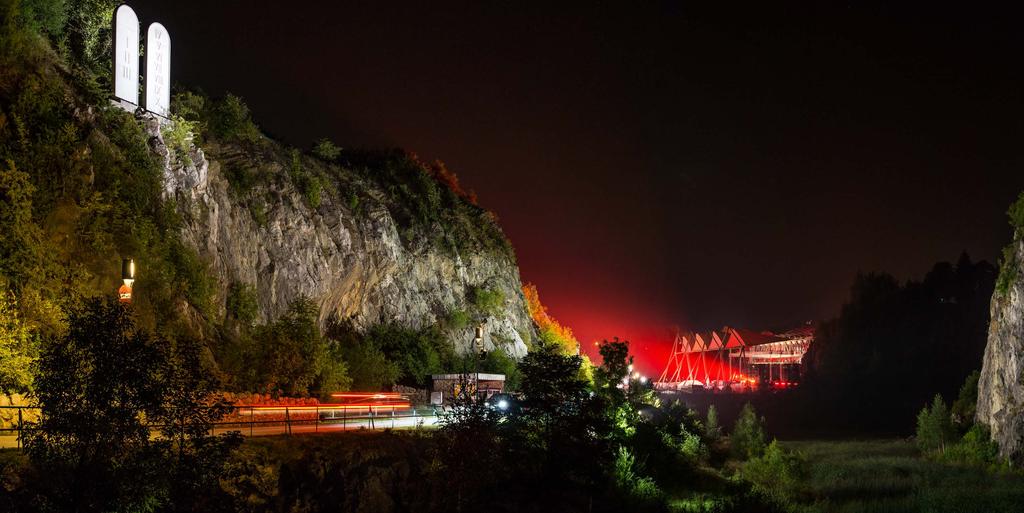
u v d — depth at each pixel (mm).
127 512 12445
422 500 23453
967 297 109312
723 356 146375
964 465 51438
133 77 35562
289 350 34469
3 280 23000
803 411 94000
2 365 20688
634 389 43188
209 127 43719
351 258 48344
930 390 98688
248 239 40625
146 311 28422
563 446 22766
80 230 27562
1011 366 53062
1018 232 56500
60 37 36562
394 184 61719
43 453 12414
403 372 48781
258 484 19812
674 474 40156
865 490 42938
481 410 22562
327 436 24016
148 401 12836
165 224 33344
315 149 56406
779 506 35312
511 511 21484
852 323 114562
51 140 28422
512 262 73312
